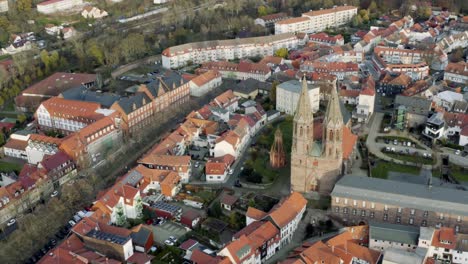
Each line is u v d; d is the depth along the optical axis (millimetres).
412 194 190625
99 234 183875
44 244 193000
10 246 186250
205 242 191500
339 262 166625
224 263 165125
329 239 180625
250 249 172125
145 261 175125
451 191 192625
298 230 196875
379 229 181375
